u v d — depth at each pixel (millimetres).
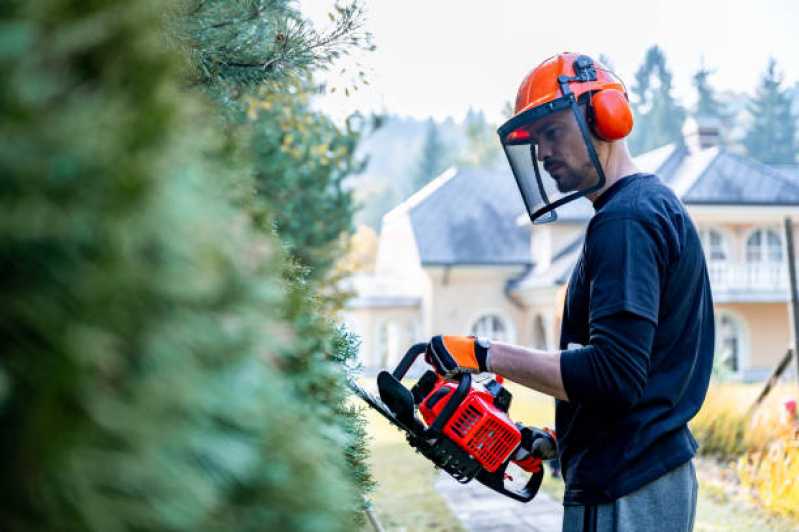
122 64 520
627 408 1626
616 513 1676
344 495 710
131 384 486
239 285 607
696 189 18875
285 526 595
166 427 498
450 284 21391
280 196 6184
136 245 489
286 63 2326
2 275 460
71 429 454
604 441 1707
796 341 6168
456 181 23172
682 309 1723
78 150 466
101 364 462
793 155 71250
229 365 572
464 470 1838
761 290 18812
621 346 1586
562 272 18672
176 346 511
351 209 7566
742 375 19016
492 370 1751
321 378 1085
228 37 2127
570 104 1784
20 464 451
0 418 458
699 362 1808
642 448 1664
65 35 488
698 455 6359
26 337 457
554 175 1868
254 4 2160
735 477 5641
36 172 455
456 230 21891
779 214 18922
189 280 515
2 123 452
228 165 854
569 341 1866
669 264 1693
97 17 504
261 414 590
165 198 510
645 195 1724
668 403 1693
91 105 495
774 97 71500
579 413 1765
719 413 6426
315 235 6965
